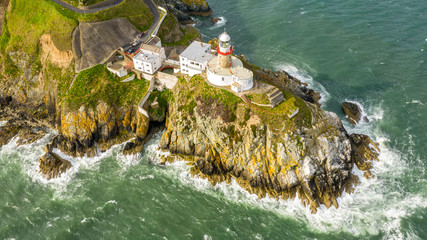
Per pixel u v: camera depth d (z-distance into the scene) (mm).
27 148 77562
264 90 74062
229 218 63406
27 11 93688
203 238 60156
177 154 75562
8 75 88250
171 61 87688
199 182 70062
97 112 77062
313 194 64688
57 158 74938
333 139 70000
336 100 88250
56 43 86500
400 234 59969
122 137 79062
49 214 64562
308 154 66750
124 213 64438
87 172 72875
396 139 77188
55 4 92812
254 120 69562
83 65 85500
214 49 91125
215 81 76000
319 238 59969
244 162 68562
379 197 65938
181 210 64875
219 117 71688
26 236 60969
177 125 74938
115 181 70812
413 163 71938
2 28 95125
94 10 92625
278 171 66688
